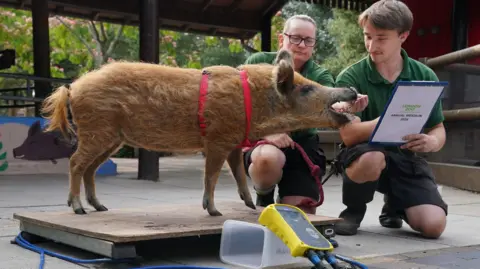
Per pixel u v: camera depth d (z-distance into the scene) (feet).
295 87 11.32
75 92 11.21
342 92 11.22
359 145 13.12
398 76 13.73
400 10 12.90
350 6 44.19
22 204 17.94
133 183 26.71
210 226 10.36
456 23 37.11
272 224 8.93
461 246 12.35
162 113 10.96
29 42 65.05
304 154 12.85
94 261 9.62
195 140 11.30
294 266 9.97
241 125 11.10
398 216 14.55
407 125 12.07
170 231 9.75
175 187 25.03
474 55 26.86
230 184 26.91
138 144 11.41
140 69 11.16
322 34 76.84
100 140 11.20
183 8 43.06
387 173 13.69
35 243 11.75
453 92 29.27
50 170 31.37
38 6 39.06
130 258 9.59
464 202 20.97
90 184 12.51
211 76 11.12
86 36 68.44
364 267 9.53
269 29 46.26
